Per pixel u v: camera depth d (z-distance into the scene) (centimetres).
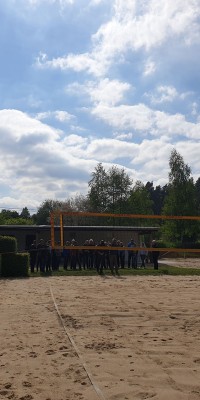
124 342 694
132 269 2295
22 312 965
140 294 1277
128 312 959
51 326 815
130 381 509
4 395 466
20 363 580
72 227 3136
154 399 454
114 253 2052
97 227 3158
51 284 1579
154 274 2047
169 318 896
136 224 7212
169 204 6162
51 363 580
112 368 557
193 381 510
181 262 3647
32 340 707
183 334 754
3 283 1634
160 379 516
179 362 586
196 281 1697
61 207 8881
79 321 860
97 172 7538
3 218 6844
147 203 7412
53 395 466
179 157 6247
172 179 6247
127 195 7412
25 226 3106
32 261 2216
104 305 1059
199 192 9438
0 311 978
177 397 461
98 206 7412
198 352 636
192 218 1889
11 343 687
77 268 2444
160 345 677
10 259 1952
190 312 962
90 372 541
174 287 1467
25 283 1630
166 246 4706
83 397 460
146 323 846
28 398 458
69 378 520
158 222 7419
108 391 476
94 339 713
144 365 571
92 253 2356
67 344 680
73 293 1299
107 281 1698
